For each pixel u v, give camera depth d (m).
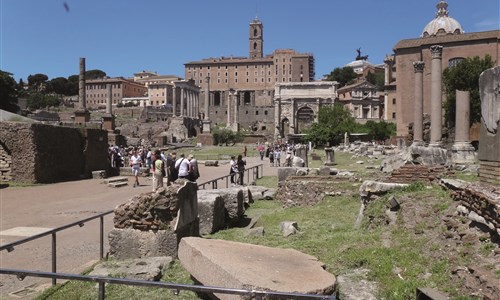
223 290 4.47
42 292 7.00
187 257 7.11
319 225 11.72
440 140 21.44
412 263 7.36
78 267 8.36
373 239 9.06
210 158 51.62
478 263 6.49
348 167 30.77
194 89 146.25
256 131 131.38
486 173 11.27
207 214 11.09
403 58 74.44
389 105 106.69
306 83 117.94
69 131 27.77
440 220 8.76
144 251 8.36
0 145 24.61
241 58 184.00
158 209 8.40
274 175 29.45
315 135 72.12
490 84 11.05
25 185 23.84
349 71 175.88
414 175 14.22
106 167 31.55
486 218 7.12
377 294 6.42
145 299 6.41
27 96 145.62
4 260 9.20
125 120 124.06
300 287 5.52
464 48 69.94
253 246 7.45
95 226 13.02
